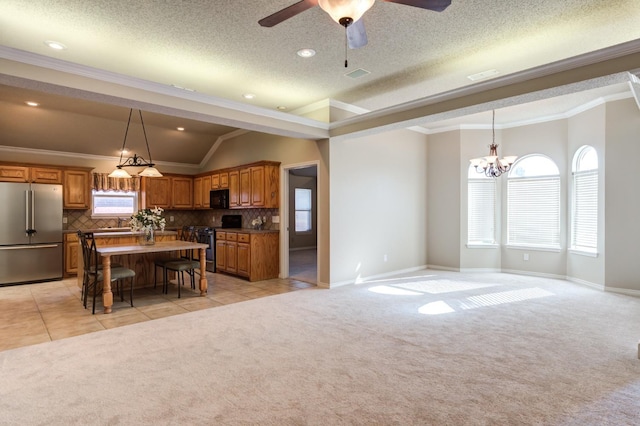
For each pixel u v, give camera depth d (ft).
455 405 7.27
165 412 7.06
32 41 11.28
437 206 23.65
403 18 10.07
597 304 14.76
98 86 10.91
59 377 8.50
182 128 23.53
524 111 19.58
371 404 7.32
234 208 23.49
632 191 16.53
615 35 11.16
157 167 27.50
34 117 19.65
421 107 13.89
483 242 22.68
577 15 9.99
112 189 25.08
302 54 12.39
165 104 12.28
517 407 7.18
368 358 9.53
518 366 9.04
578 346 10.32
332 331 11.59
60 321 12.80
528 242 21.40
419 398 7.54
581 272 18.80
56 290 17.97
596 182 18.10
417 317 13.06
